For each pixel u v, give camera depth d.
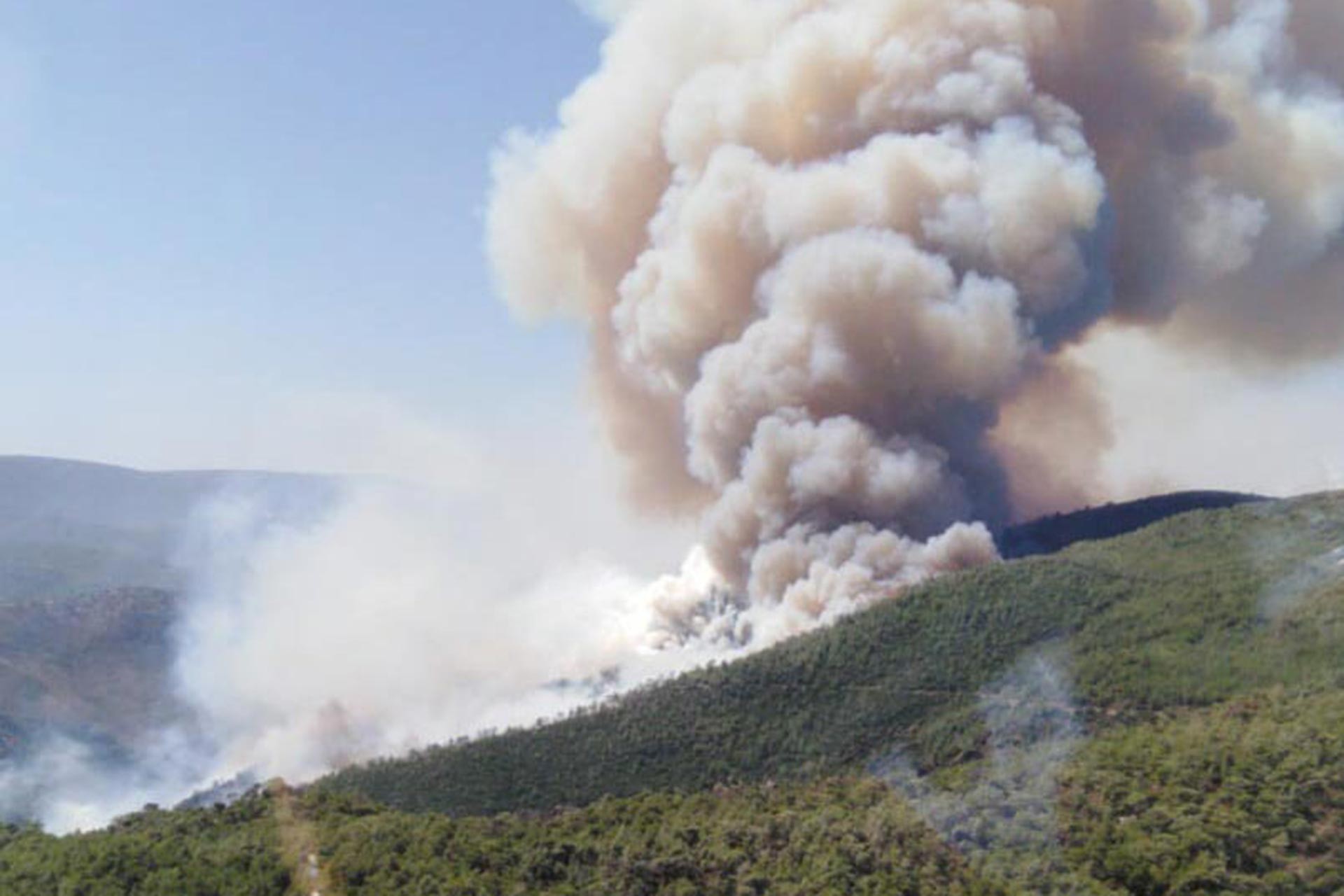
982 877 68.75
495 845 75.44
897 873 69.19
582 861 74.00
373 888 70.75
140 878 72.69
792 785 86.44
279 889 71.81
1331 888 64.88
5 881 74.12
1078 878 67.19
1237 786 71.75
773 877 70.56
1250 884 65.44
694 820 78.38
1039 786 75.62
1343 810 68.94
